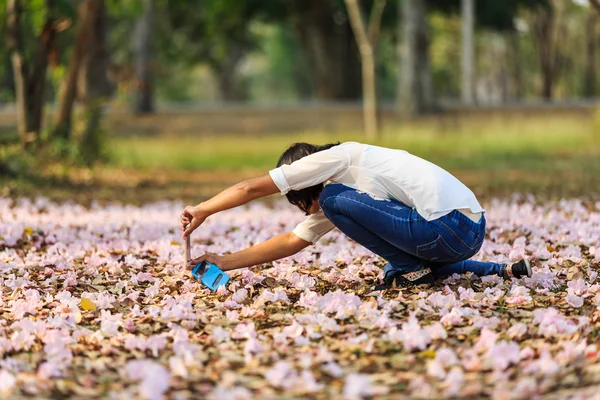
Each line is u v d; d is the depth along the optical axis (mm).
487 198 11742
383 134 24438
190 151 21734
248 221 9469
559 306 5211
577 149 20922
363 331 4719
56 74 16469
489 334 4414
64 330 4742
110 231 8680
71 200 11898
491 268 5840
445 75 60781
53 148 15703
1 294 5738
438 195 5184
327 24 38438
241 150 21953
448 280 5715
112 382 3965
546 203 10695
